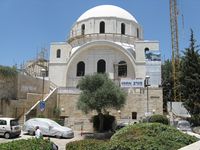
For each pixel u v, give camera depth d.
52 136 29.73
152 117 33.78
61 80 57.41
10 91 41.09
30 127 30.38
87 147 10.85
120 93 33.44
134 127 10.78
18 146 8.31
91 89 33.50
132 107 43.19
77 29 63.75
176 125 33.81
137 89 44.19
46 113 42.34
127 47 58.53
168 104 47.12
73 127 39.56
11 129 27.20
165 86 68.25
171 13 72.38
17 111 39.81
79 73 57.75
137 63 55.34
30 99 42.38
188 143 10.00
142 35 67.75
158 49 56.56
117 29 61.09
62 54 58.97
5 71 40.25
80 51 57.12
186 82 42.94
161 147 9.40
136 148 9.26
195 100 41.88
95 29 61.22
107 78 34.56
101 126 33.19
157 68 49.59
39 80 48.28
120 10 64.06
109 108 33.66
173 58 67.75
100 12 62.53
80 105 33.12
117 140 9.98
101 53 57.34
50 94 43.94
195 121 40.50
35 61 73.75
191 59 43.56
